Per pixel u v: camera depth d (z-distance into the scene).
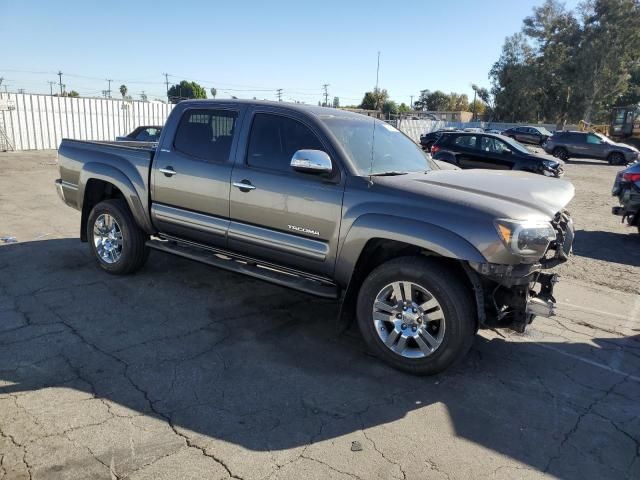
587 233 9.79
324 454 2.84
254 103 4.61
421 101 101.75
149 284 5.41
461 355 3.59
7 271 5.66
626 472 2.82
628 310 5.51
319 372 3.76
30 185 12.15
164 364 3.76
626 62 57.41
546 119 64.12
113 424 3.00
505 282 3.42
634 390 3.74
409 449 2.93
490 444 3.01
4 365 3.63
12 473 2.56
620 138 35.28
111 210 5.45
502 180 4.25
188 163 4.86
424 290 3.62
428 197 3.63
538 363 4.10
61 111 23.61
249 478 2.62
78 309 4.68
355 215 3.83
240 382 3.56
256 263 4.64
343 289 4.15
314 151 3.88
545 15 60.00
